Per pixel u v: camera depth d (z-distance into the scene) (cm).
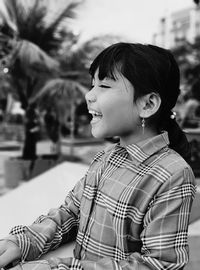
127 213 66
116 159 75
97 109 70
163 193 63
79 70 516
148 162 69
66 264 62
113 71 68
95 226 71
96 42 499
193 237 228
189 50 898
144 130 72
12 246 71
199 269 195
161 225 61
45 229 78
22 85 496
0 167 611
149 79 67
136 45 71
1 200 116
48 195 118
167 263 59
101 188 73
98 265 61
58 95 480
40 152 752
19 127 1070
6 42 485
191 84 824
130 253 65
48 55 486
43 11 485
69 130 732
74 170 142
